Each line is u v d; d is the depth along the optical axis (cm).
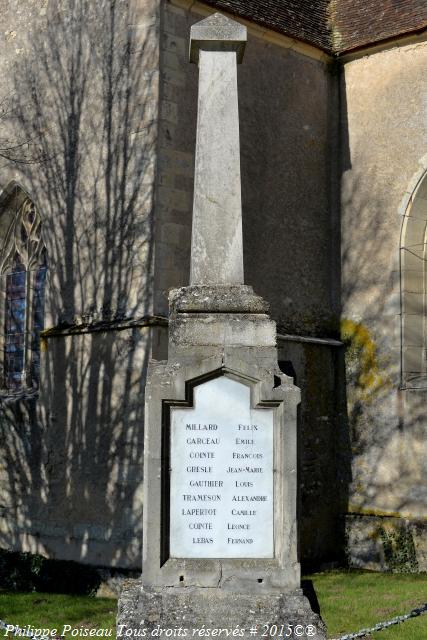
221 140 675
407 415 1279
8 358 1425
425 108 1315
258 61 1320
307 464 1298
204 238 665
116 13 1248
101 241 1233
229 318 640
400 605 973
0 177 1413
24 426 1310
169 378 624
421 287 1323
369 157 1373
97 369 1203
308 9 1450
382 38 1346
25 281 1409
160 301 1155
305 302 1350
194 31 684
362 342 1345
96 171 1255
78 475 1213
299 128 1373
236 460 624
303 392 1305
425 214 1325
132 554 1124
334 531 1330
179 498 620
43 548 1253
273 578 608
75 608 1031
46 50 1359
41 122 1355
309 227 1373
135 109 1205
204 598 600
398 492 1273
